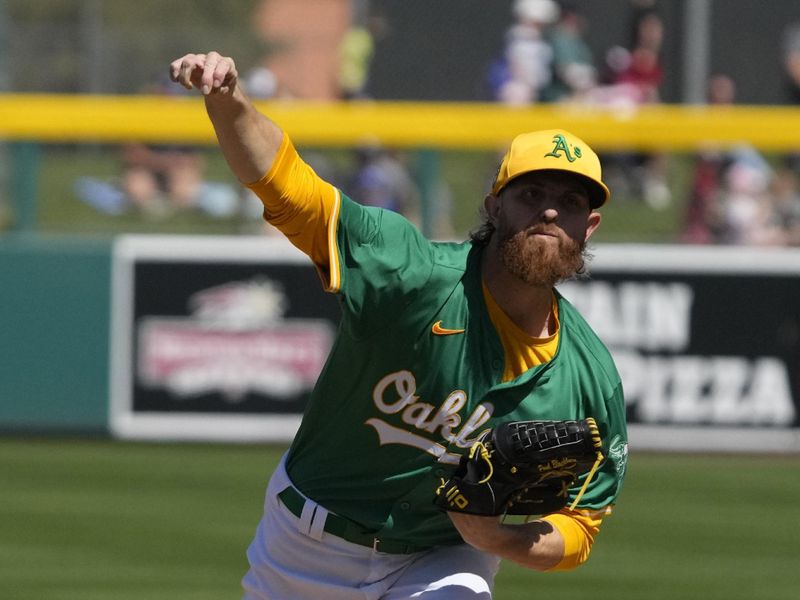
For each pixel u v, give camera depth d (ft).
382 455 45.55
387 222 43.45
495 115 119.03
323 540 46.88
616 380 46.24
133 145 118.42
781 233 120.98
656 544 90.79
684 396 119.75
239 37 143.95
